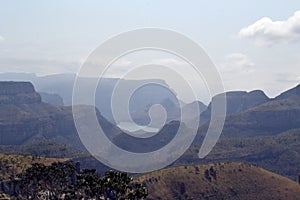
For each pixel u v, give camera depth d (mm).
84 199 99938
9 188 136000
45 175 119750
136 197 93812
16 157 187250
